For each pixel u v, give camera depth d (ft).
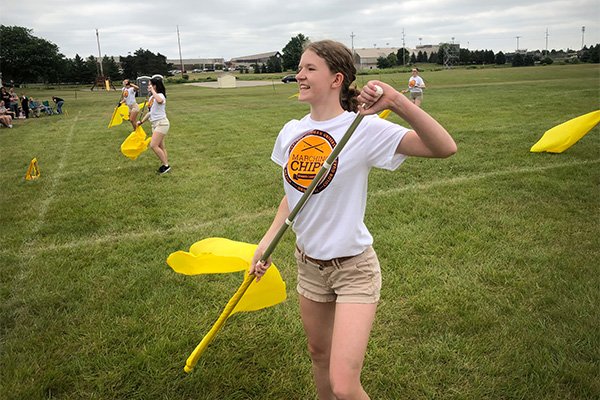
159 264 15.30
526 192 21.03
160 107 26.78
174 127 50.26
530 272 13.75
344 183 6.78
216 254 9.10
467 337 10.87
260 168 28.19
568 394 8.97
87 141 43.29
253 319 11.97
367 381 9.66
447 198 20.70
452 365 9.98
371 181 23.90
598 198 19.89
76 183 26.53
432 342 10.75
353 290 6.93
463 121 43.04
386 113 8.29
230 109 70.49
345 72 6.94
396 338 11.01
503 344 10.53
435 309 12.03
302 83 7.04
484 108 53.31
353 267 6.95
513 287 12.94
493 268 14.07
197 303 12.87
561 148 27.32
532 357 10.02
